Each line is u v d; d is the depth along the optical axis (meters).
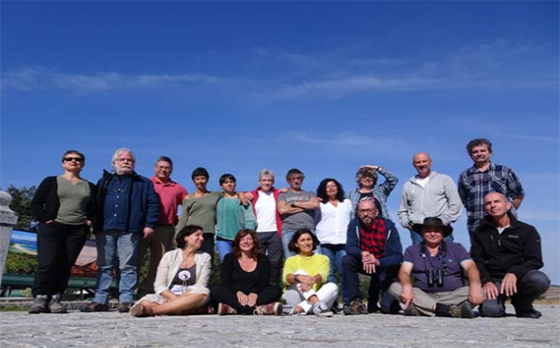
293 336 3.88
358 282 7.38
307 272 7.17
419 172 8.13
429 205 7.95
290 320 5.66
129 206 7.47
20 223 27.66
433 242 6.82
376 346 3.25
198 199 8.46
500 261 6.69
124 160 7.53
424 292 6.77
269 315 6.63
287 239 8.28
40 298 6.86
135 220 7.47
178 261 7.06
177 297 6.68
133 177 7.63
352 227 7.55
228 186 8.57
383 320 5.81
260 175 8.76
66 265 7.13
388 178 8.60
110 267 7.48
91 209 7.36
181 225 8.44
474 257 6.87
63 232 7.09
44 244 6.98
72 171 7.30
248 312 6.71
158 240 8.35
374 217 7.44
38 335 3.82
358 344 3.35
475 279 6.51
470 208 7.78
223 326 4.75
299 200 8.38
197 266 7.10
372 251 7.41
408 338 3.73
